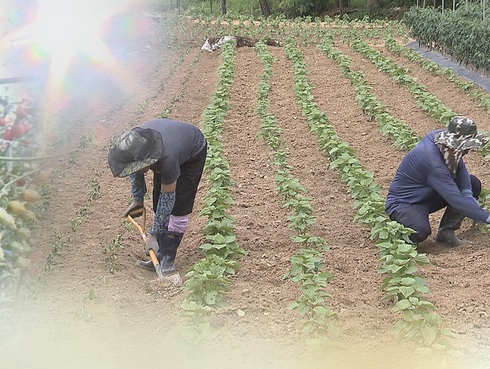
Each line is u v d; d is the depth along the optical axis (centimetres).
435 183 642
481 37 1458
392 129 1052
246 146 1048
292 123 1184
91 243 659
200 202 790
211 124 1073
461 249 661
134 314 517
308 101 1262
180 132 559
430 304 471
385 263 579
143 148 518
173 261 591
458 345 464
